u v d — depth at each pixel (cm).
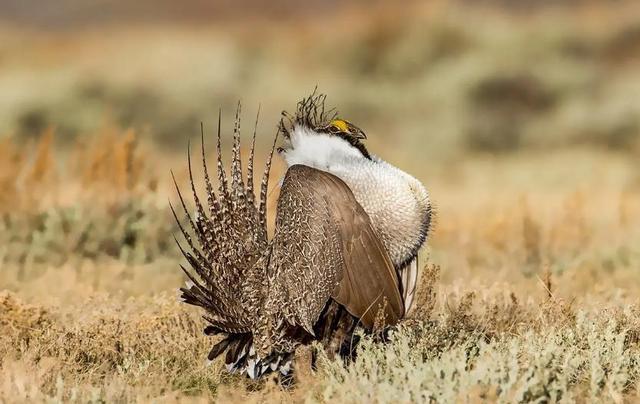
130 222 1742
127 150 1872
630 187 3284
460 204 2550
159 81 4431
